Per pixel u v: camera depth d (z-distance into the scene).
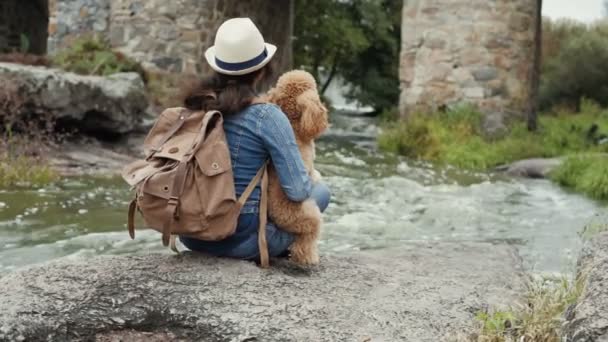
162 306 3.49
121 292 3.54
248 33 3.79
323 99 27.91
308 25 26.81
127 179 3.72
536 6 14.83
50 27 16.23
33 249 5.98
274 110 3.82
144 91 12.91
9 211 7.25
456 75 14.45
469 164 12.38
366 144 15.30
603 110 19.64
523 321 3.51
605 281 3.34
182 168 3.59
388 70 29.69
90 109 10.84
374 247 6.41
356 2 28.66
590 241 4.18
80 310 3.38
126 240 6.30
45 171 8.84
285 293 3.70
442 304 3.85
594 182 9.66
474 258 4.95
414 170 11.52
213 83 3.87
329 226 7.20
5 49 18.33
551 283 4.61
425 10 14.59
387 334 3.39
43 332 3.23
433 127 13.62
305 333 3.32
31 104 10.13
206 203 3.61
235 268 3.87
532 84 15.07
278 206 3.94
